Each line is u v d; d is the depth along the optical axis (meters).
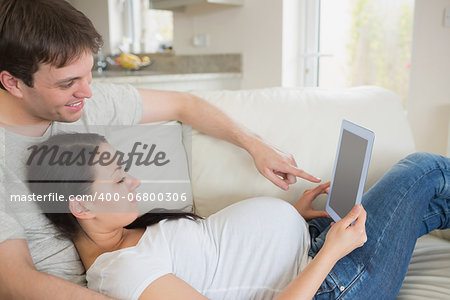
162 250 0.96
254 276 1.00
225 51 3.01
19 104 0.97
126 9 3.98
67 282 0.86
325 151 1.42
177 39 3.35
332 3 2.60
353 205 1.02
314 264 0.89
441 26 2.05
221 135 1.35
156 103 1.35
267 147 1.28
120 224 0.99
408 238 1.13
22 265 0.85
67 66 0.89
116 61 3.28
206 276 1.00
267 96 1.51
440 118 2.12
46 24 0.86
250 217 1.07
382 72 2.45
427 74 2.13
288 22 2.67
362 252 1.07
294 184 1.36
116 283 0.87
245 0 2.82
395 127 1.54
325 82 2.72
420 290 1.14
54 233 1.00
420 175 1.21
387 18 2.38
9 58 0.86
